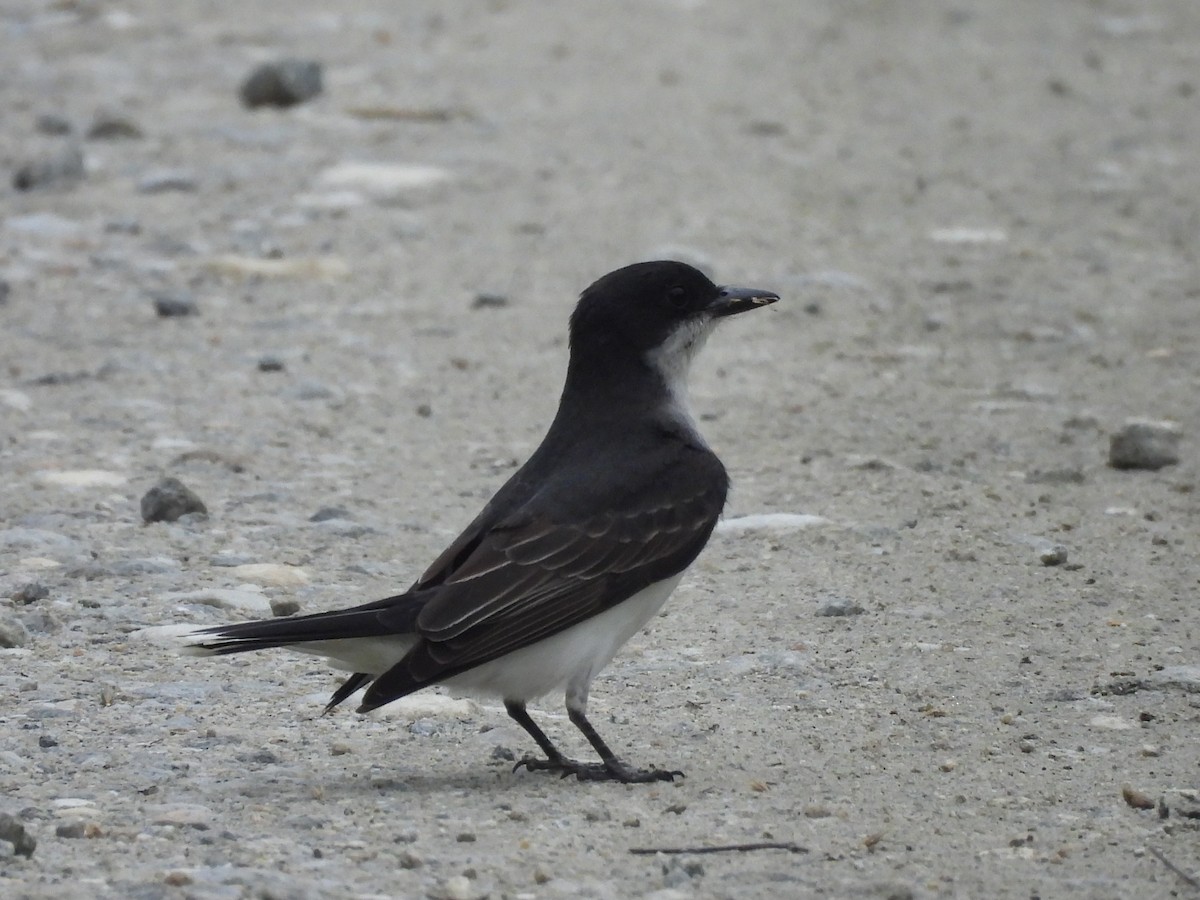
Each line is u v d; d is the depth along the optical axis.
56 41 31.02
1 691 9.86
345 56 29.95
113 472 13.92
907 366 17.12
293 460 14.38
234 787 8.59
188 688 10.03
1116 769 9.00
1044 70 30.38
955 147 25.48
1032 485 13.88
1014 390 16.33
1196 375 16.77
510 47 30.84
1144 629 11.08
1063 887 7.57
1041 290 19.52
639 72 29.23
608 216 21.66
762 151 24.91
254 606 11.33
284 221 21.27
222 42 31.00
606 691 10.18
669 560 9.12
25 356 16.80
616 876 7.60
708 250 20.48
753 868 7.70
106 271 19.52
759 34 32.53
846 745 9.33
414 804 8.42
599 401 9.68
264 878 7.36
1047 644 10.85
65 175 22.53
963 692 10.11
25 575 11.69
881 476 14.07
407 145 24.64
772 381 16.64
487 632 8.51
